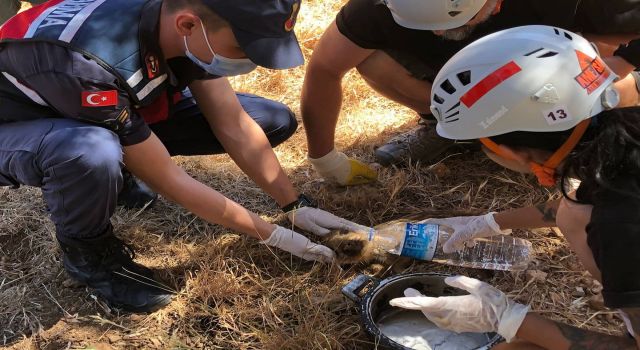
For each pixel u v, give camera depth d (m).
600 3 2.29
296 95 3.56
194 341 2.21
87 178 2.03
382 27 2.40
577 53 1.55
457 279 1.88
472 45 1.64
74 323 2.27
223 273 2.37
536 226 2.16
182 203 2.24
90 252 2.26
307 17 4.05
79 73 1.96
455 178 2.94
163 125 2.54
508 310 1.77
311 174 3.00
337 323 2.21
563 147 1.53
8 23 2.10
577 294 2.30
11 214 2.73
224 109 2.45
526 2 2.29
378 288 2.17
